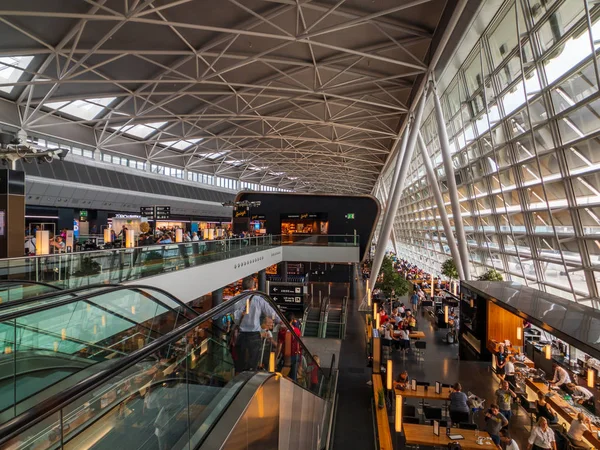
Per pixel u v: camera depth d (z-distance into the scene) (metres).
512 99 15.88
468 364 13.62
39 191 27.75
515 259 18.23
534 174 15.05
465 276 20.23
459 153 23.44
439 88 24.14
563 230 13.59
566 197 12.97
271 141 48.44
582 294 13.01
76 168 31.42
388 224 25.67
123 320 8.34
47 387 5.73
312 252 29.39
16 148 12.25
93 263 9.73
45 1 15.53
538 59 13.26
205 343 5.00
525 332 16.61
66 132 31.34
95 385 2.27
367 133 41.34
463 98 21.84
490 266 21.08
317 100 29.31
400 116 33.53
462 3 13.78
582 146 11.96
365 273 42.19
